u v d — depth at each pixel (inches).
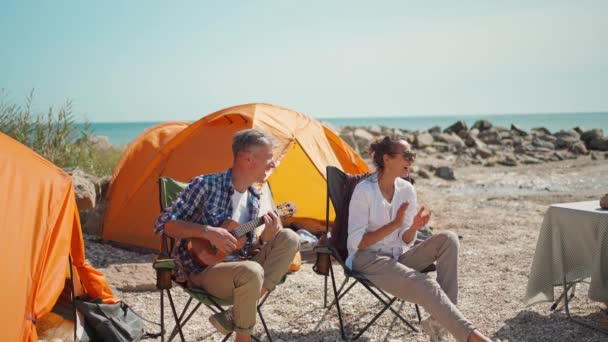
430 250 146.9
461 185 575.2
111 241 261.1
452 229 317.7
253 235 141.2
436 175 637.9
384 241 151.9
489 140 1019.3
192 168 253.9
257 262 138.8
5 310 106.1
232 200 137.5
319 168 253.6
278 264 136.1
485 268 228.2
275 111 269.6
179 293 194.4
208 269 130.5
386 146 150.6
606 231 149.7
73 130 331.9
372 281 143.6
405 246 154.1
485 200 449.4
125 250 253.1
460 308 177.8
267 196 170.9
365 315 171.8
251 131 137.2
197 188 134.4
